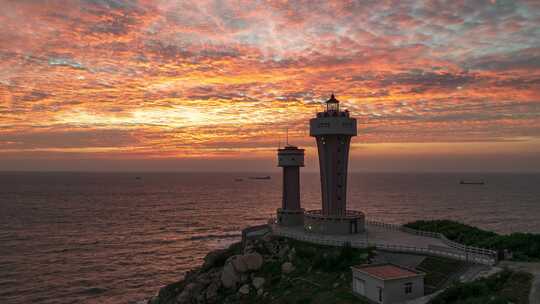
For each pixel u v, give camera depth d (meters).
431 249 52.78
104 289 89.31
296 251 61.75
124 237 145.50
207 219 191.25
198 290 64.44
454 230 68.12
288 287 53.34
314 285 51.22
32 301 81.38
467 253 49.12
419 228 73.44
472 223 165.00
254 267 61.75
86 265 107.44
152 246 131.38
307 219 74.56
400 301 41.00
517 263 45.62
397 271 43.97
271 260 63.22
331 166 74.31
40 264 107.38
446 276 45.72
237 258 62.53
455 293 37.88
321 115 75.06
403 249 54.28
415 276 41.97
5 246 127.88
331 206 74.38
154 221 184.50
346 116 74.19
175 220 187.75
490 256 48.25
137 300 83.31
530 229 150.62
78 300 82.69
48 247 127.25
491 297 34.81
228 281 61.12
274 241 68.69
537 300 33.84
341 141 74.44
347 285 48.19
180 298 64.56
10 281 92.94
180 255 120.00
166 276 99.50
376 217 181.62
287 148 86.31
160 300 72.62
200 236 148.50
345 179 74.81
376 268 45.44
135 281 95.25
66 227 165.12
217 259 73.75
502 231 147.00
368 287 42.94
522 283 38.19
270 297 53.09
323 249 60.38
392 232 72.00
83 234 150.00
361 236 67.00
